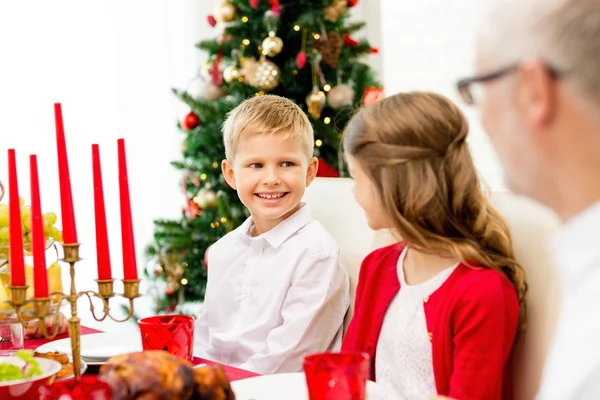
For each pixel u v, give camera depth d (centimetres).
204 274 325
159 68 407
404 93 114
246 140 176
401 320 122
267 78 287
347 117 288
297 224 176
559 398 53
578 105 55
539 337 111
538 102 56
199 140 306
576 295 56
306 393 97
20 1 367
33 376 95
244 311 179
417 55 389
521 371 113
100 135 389
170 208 408
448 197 109
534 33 56
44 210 374
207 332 189
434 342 114
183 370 74
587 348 53
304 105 305
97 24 389
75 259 93
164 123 407
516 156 61
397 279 127
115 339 135
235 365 175
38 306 87
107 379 74
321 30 299
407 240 111
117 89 395
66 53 380
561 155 57
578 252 57
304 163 179
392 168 108
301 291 166
